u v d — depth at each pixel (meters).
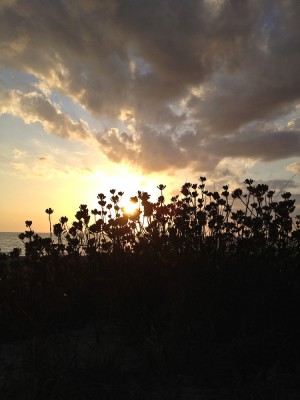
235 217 5.24
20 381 2.53
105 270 4.61
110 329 3.73
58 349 2.95
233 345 2.97
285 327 3.21
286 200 4.56
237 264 4.26
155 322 3.36
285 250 4.25
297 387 2.56
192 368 2.78
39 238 4.85
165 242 4.88
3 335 3.74
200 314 3.44
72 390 2.31
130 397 2.39
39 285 4.43
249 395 2.36
